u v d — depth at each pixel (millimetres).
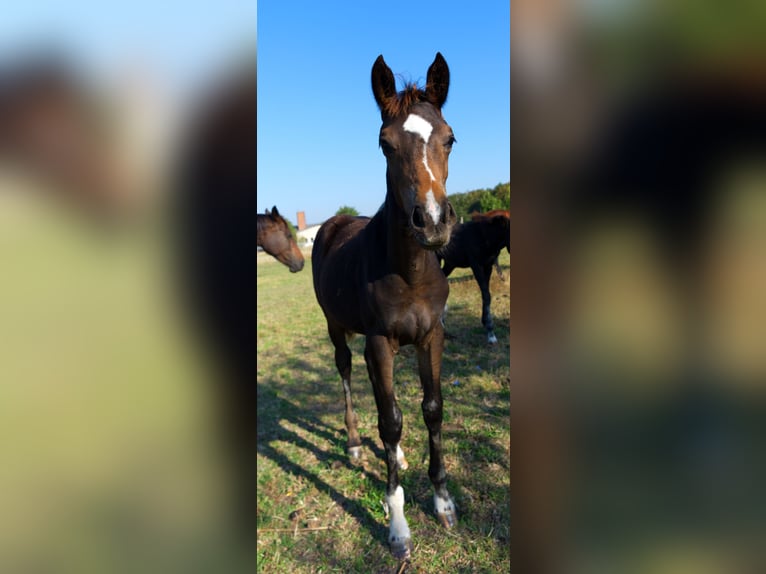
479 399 3783
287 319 8125
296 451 3264
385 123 2115
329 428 3600
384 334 2330
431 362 2426
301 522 2520
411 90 2113
